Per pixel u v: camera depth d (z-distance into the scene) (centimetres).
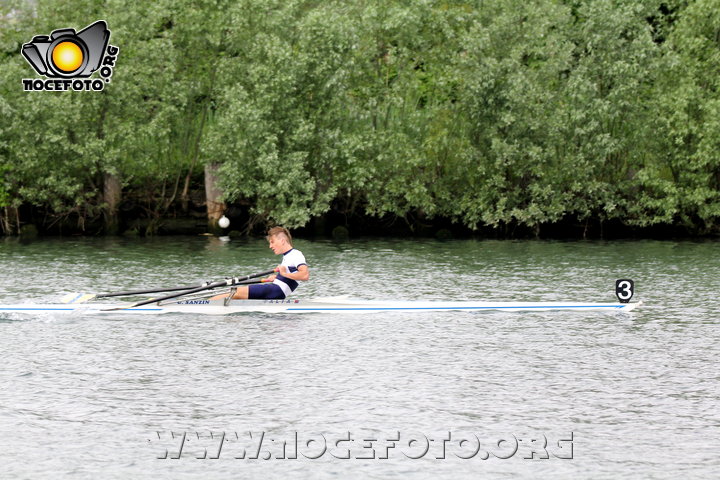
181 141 15788
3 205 14438
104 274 10031
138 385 5478
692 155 14312
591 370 5816
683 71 14712
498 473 4197
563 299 8369
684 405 5097
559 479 4128
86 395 5275
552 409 5031
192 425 4784
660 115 14688
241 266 10781
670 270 10419
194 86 15300
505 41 14975
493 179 14675
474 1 15338
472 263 11194
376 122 15688
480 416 4919
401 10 14588
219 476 4169
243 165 14475
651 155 15000
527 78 14588
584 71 14450
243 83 15212
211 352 6272
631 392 5338
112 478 4141
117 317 7494
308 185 14212
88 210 15125
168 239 14488
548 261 11394
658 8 16162
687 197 14450
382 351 6309
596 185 14538
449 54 15288
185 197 15638
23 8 14775
